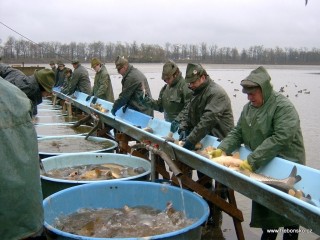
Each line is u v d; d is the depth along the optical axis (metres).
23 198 2.44
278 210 3.38
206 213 4.12
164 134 7.38
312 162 10.04
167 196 4.92
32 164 2.51
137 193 5.06
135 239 3.47
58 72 18.16
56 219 4.51
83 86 14.07
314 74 84.31
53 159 6.36
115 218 4.63
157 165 6.01
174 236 3.61
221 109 5.73
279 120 4.55
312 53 108.38
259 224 4.55
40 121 11.70
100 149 7.72
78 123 10.04
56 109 14.71
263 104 4.74
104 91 11.79
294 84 44.66
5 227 2.41
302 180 4.37
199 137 5.66
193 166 4.91
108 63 61.00
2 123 2.39
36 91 4.90
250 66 95.25
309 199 3.98
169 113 7.51
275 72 91.56
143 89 8.85
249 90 4.69
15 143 2.43
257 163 4.54
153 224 4.43
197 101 5.98
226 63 93.25
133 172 6.09
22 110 2.51
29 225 2.49
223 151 5.20
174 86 7.41
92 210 4.87
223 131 5.94
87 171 6.13
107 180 5.26
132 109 9.03
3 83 2.53
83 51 59.00
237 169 4.49
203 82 5.86
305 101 24.91
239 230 4.99
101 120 9.22
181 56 71.31
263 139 4.78
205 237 5.44
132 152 6.92
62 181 5.22
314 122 16.64
